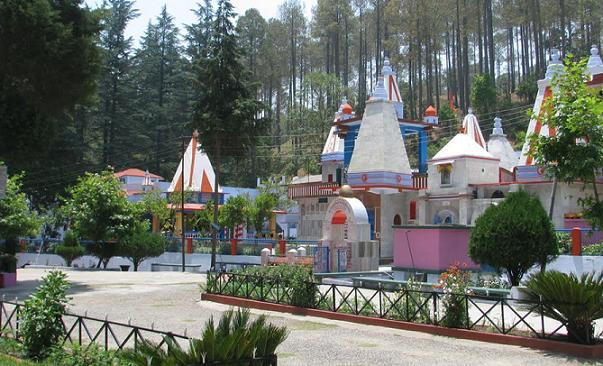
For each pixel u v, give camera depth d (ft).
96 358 29.89
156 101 266.57
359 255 85.30
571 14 240.32
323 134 245.65
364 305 50.39
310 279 57.67
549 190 100.99
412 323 45.70
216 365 20.45
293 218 200.03
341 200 88.43
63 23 78.89
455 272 51.65
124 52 240.73
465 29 247.70
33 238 162.20
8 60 74.13
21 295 67.67
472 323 44.57
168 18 273.13
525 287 43.42
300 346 39.60
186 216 161.48
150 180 203.21
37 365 30.91
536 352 37.70
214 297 63.46
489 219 58.54
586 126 41.78
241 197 148.15
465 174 113.39
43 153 82.12
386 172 123.13
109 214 125.80
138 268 133.90
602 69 93.50
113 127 236.22
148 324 48.14
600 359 35.70
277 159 257.75
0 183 61.77
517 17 244.83
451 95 274.16
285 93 312.71
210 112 118.42
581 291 36.91
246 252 124.98
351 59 313.73
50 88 76.95
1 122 73.67
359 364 34.47
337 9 283.79
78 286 78.79
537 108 101.96
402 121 139.23
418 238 73.00
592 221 44.16
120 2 239.91
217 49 120.26
